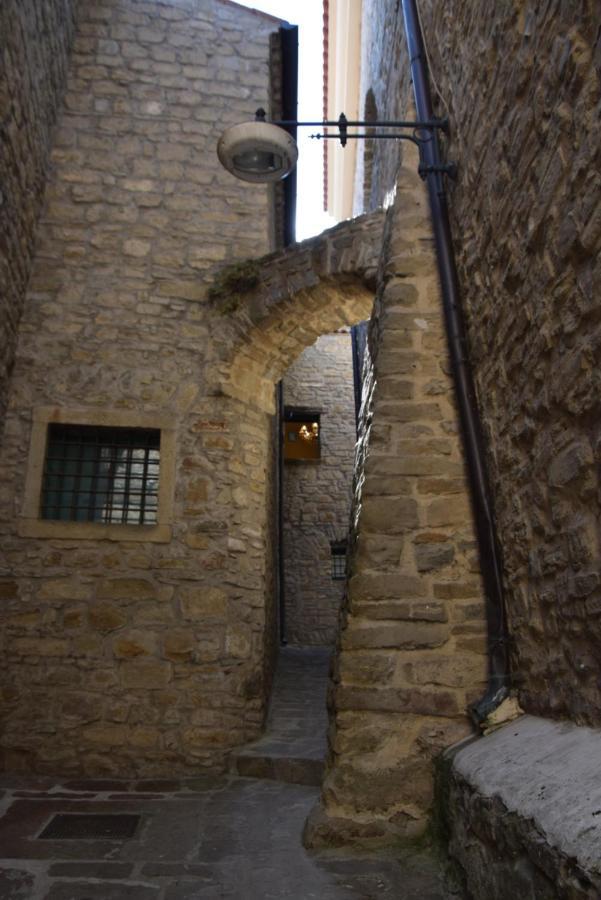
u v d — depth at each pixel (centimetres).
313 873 269
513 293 273
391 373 360
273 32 647
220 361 543
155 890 257
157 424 523
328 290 513
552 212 225
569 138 209
